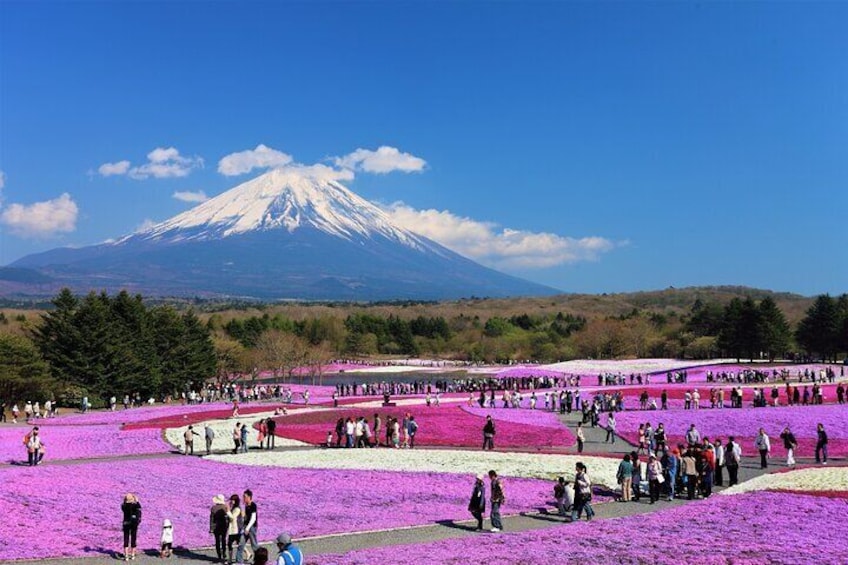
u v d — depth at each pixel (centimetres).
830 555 2431
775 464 4694
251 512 2658
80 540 2936
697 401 7312
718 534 2775
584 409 6506
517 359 18725
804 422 5828
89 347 9906
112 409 9275
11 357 8769
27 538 2900
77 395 9756
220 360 14125
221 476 4312
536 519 3338
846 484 3634
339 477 4269
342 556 2584
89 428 6575
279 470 4512
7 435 6044
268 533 3083
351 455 5053
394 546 2766
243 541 2639
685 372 11075
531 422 6612
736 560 2384
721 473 4081
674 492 3850
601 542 2684
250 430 6394
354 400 9319
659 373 12419
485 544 2748
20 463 4769
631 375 10900
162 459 4981
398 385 11344
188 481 4147
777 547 2550
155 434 6047
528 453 5053
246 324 19750
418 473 4362
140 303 11369
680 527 2923
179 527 3195
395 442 5478
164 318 11588
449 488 3978
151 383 10638
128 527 2712
